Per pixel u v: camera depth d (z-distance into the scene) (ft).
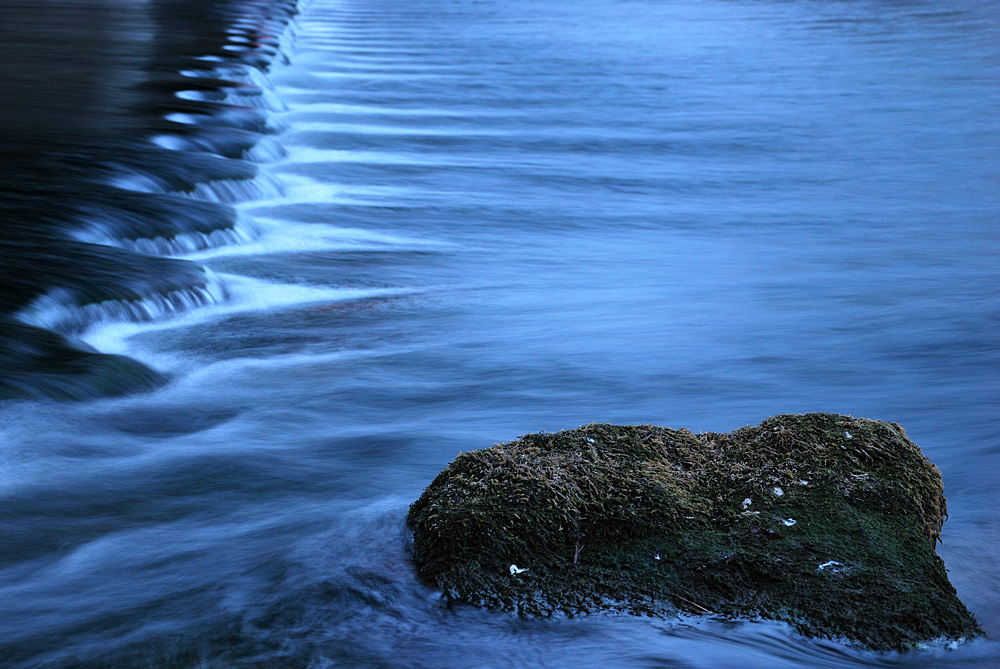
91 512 16.58
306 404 22.65
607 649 11.92
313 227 41.68
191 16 110.11
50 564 14.62
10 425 19.97
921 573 12.64
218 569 14.20
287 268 35.53
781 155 60.80
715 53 106.83
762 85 86.58
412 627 12.38
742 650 11.91
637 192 50.98
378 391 23.61
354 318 29.86
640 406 23.24
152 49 80.43
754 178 54.75
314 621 12.70
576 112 73.82
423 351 26.78
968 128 69.00
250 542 15.11
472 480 13.52
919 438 21.26
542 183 52.24
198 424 21.31
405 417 21.99
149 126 49.90
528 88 84.38
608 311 31.42
